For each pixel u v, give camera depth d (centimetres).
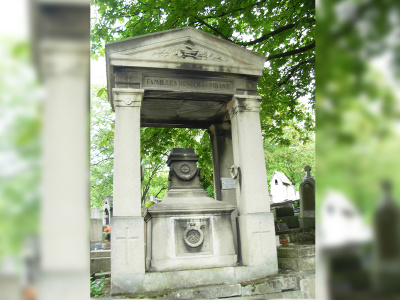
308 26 643
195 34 532
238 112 541
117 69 500
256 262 478
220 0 710
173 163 561
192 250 486
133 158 473
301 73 880
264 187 520
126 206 454
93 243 1125
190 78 532
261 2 712
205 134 1019
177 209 492
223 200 633
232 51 546
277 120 1010
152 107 644
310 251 526
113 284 423
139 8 748
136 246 440
